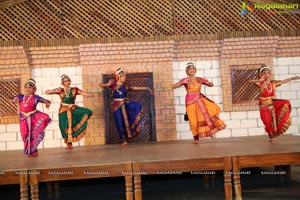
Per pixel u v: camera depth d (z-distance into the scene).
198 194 6.07
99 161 5.02
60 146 7.96
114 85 7.24
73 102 7.10
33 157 5.90
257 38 8.20
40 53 7.87
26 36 7.90
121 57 8.01
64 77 7.00
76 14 8.04
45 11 7.99
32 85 6.27
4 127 7.84
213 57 8.36
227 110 8.23
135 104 7.33
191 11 8.32
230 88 8.25
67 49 7.91
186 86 6.89
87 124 7.71
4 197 6.54
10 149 7.82
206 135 6.73
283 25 8.45
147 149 6.29
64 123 7.00
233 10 8.38
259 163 5.08
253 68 8.30
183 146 6.51
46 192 6.85
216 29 8.32
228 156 5.04
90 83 7.96
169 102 8.12
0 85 7.85
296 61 8.49
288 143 6.22
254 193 5.93
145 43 7.98
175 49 8.21
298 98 8.48
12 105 7.88
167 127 8.10
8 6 7.85
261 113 6.70
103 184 7.39
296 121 8.48
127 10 8.20
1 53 7.72
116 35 8.13
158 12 8.25
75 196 6.31
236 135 8.30
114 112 7.21
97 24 8.11
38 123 6.14
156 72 8.10
